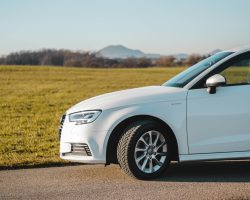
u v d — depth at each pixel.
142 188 6.72
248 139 7.37
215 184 6.91
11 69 59.19
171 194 6.33
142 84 41.09
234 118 7.34
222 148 7.33
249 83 7.49
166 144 7.34
